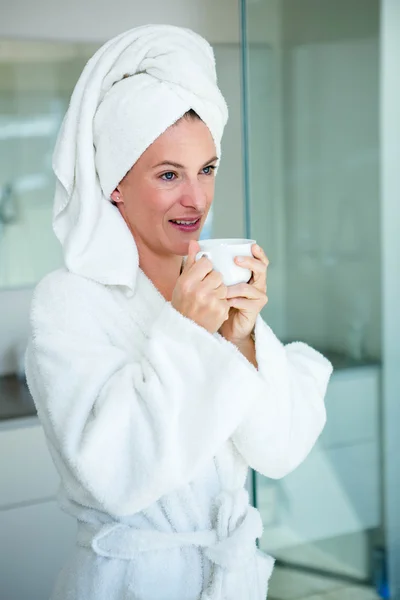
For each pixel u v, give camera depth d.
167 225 1.10
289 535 2.28
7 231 2.75
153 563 1.06
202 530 1.08
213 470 1.11
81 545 1.11
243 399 0.95
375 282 2.06
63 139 1.13
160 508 1.08
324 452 2.25
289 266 2.33
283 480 2.28
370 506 2.17
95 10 2.71
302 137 2.20
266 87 2.30
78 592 1.08
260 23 2.28
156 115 1.05
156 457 0.95
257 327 1.07
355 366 2.16
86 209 1.12
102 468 0.97
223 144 2.95
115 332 1.11
